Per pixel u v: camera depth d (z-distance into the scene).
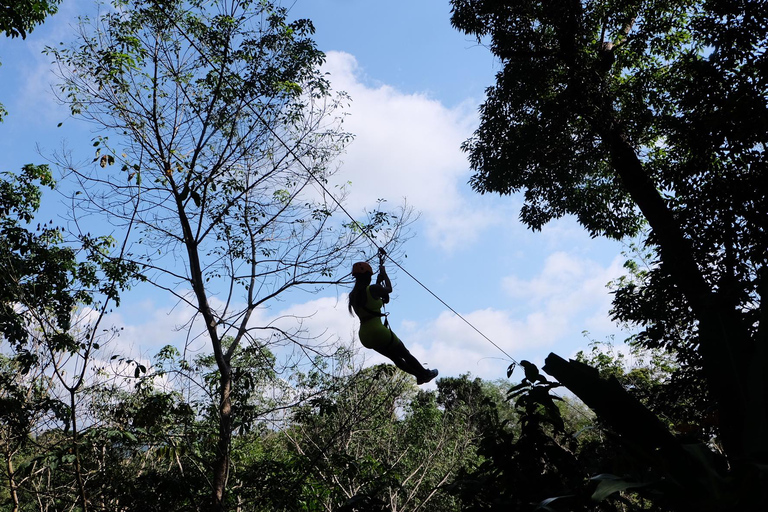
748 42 10.04
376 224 11.73
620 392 3.25
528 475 3.39
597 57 14.13
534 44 14.16
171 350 11.19
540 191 16.25
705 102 10.28
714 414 3.83
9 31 10.36
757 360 3.05
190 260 11.27
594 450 3.61
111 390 9.98
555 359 3.49
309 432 14.55
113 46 10.75
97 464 10.59
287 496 10.09
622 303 11.72
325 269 11.74
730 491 2.46
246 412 10.55
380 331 6.17
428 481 17.20
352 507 3.78
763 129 8.96
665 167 11.73
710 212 9.65
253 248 11.91
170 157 11.20
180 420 10.44
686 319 10.66
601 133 13.10
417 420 19.09
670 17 14.18
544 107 13.78
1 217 12.23
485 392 28.95
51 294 10.47
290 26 11.96
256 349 11.20
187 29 11.50
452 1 14.39
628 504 3.03
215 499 9.62
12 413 9.29
